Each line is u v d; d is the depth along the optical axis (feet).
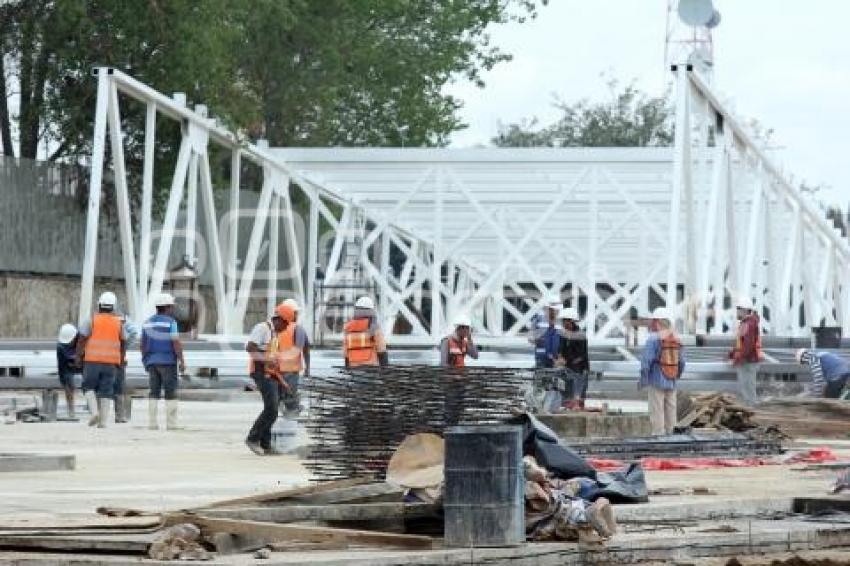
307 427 126.93
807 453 171.94
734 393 272.10
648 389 193.26
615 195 340.39
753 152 317.42
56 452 162.20
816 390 237.04
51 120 346.13
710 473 147.43
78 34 341.21
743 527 104.73
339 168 332.19
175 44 342.85
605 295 433.07
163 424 212.84
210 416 231.09
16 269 313.53
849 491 124.57
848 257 352.49
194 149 285.64
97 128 255.09
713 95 298.76
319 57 439.22
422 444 106.32
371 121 480.64
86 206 335.06
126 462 152.05
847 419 213.66
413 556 85.87
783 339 306.76
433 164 328.70
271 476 137.69
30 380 228.63
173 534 86.89
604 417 187.42
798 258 346.13
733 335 290.35
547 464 105.91
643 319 313.12
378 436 115.03
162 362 202.28
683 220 360.28
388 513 98.27
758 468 153.79
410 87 471.62
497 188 338.13
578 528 92.84
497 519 89.81
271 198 328.29
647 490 120.37
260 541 89.81
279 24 415.03
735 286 313.53
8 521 97.19
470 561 87.66
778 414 216.54
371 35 459.32
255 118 358.84
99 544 86.43
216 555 86.28
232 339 284.41
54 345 263.49
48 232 323.16
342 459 115.55
